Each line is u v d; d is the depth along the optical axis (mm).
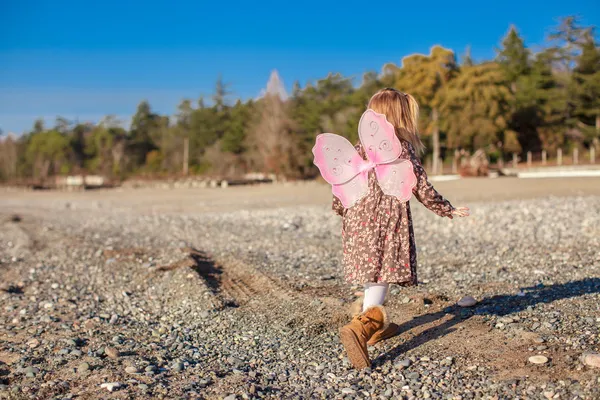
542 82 55812
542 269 6605
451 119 49469
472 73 49344
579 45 52500
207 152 76625
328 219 15164
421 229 11922
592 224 10508
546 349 3854
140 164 103250
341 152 3932
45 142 111250
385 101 3969
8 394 3559
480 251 8500
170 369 3984
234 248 10320
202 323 5301
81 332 5168
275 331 4875
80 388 3619
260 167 63406
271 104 58656
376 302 3951
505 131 50781
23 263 9906
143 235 13742
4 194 56625
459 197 20672
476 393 3318
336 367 3951
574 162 48250
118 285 7410
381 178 3840
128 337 4953
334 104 67625
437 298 5484
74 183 65500
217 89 88188
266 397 3439
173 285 6875
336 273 7266
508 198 19219
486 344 4094
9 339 4969
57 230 15969
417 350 4125
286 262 8242
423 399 3320
